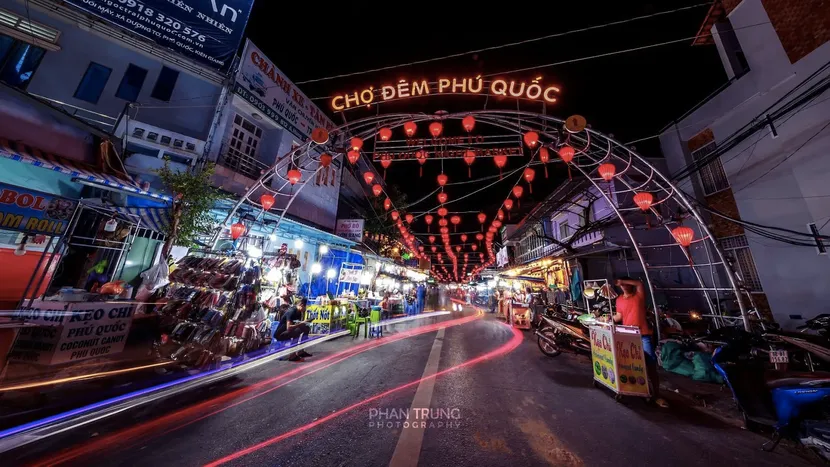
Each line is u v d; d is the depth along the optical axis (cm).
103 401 411
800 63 816
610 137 702
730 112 1009
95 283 612
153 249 762
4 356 371
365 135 798
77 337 448
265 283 766
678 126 1219
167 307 580
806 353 559
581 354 841
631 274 1209
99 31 823
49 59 771
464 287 4941
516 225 2895
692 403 498
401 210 2072
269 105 1122
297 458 300
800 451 346
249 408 422
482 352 858
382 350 841
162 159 825
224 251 688
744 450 347
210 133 935
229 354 586
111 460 285
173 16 885
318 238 1288
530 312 1469
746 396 409
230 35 977
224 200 825
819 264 761
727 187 1020
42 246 546
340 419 394
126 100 856
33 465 271
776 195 859
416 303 2377
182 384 495
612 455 326
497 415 422
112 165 694
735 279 662
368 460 300
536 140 657
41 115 578
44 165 506
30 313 414
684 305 1104
